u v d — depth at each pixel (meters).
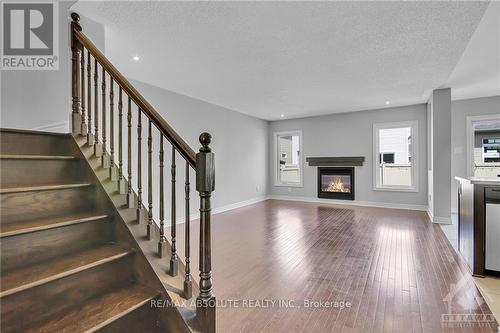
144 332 1.49
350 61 3.33
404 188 6.13
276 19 2.36
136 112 4.03
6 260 1.37
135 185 4.01
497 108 5.30
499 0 2.21
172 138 1.66
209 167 1.53
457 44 2.85
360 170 6.62
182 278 1.72
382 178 6.51
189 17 2.33
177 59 3.26
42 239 1.51
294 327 1.83
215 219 5.16
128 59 3.26
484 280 2.50
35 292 1.27
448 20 2.38
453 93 5.07
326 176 7.16
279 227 4.54
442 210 4.73
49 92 2.50
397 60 3.31
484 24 2.59
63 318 1.31
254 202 7.18
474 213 2.61
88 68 2.19
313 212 5.80
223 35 2.66
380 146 6.50
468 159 5.53
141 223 1.85
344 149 6.82
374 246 3.51
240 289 2.37
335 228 4.45
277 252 3.30
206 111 5.55
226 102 5.59
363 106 6.05
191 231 4.23
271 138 7.92
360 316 1.95
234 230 4.35
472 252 2.65
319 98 5.27
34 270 1.38
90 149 2.09
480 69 3.82
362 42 2.81
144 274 1.67
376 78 4.02
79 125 2.25
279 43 2.83
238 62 3.36
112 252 1.64
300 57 3.21
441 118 4.70
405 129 6.22
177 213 4.76
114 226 1.81
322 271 2.74
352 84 4.32
